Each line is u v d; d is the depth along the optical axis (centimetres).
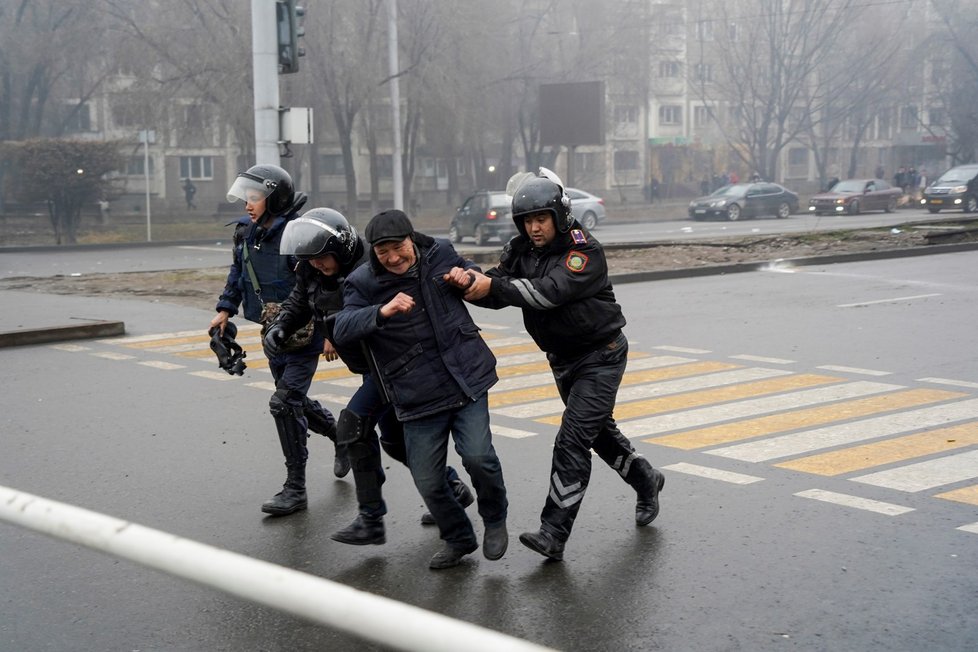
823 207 4397
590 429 502
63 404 880
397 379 479
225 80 3694
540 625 435
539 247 498
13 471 680
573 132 4309
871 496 591
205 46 3744
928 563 491
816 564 493
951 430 733
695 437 730
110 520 226
